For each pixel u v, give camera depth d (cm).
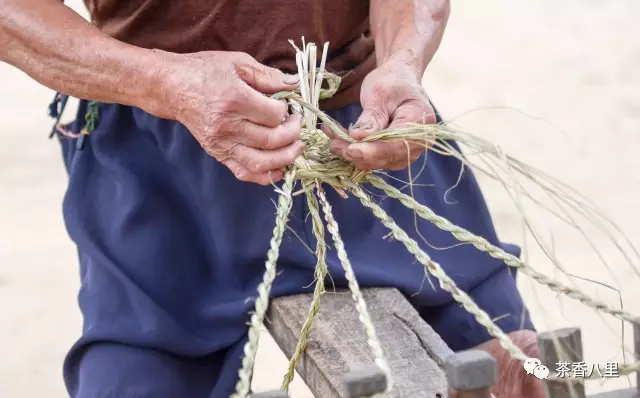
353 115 210
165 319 192
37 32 181
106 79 176
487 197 440
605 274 381
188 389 195
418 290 205
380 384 124
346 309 192
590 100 550
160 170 204
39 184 484
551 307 358
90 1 206
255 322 142
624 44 624
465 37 650
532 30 655
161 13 197
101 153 205
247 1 194
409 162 165
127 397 188
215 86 164
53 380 346
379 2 204
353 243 207
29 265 414
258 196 197
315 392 176
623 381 279
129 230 198
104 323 193
